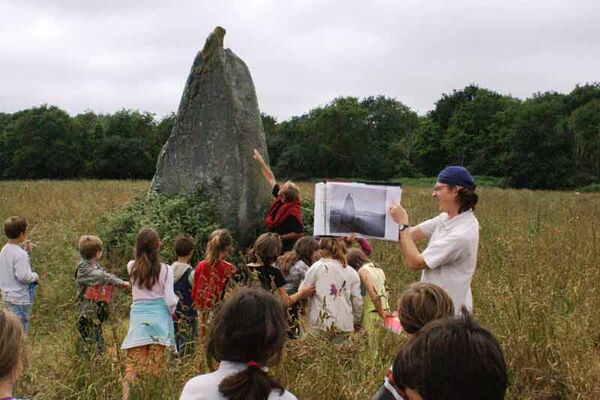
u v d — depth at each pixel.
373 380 3.93
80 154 65.44
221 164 9.79
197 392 2.19
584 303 5.60
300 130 75.62
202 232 9.01
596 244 8.11
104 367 4.35
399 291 6.69
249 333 2.21
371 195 4.84
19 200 15.29
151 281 5.16
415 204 16.94
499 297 5.50
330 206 4.87
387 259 8.80
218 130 9.91
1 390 1.98
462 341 1.68
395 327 4.65
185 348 4.88
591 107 68.19
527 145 61.31
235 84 10.16
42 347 5.82
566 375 4.41
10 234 6.20
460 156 74.94
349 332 5.05
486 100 76.38
